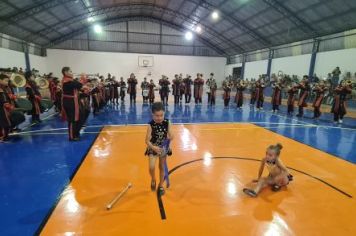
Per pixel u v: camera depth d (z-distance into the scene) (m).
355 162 4.25
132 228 2.26
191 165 3.93
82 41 21.09
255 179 3.41
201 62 24.11
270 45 17.09
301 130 6.84
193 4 16.70
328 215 2.55
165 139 2.85
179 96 13.05
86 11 17.12
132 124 7.32
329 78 11.95
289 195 2.97
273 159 3.05
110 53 21.81
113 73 22.16
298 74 14.85
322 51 13.06
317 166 4.02
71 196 2.86
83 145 4.99
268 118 8.91
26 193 2.93
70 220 2.38
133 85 12.45
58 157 4.25
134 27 22.02
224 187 3.15
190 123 7.59
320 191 3.10
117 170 3.68
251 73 20.31
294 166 4.01
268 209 2.64
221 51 24.23
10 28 13.78
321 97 8.83
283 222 2.40
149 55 22.72
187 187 3.14
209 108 11.48
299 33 13.91
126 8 19.52
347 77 11.08
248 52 20.64
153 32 22.50
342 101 8.07
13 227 2.26
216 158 4.29
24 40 16.53
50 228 2.25
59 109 8.43
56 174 3.51
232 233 2.21
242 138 5.77
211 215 2.50
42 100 8.52
